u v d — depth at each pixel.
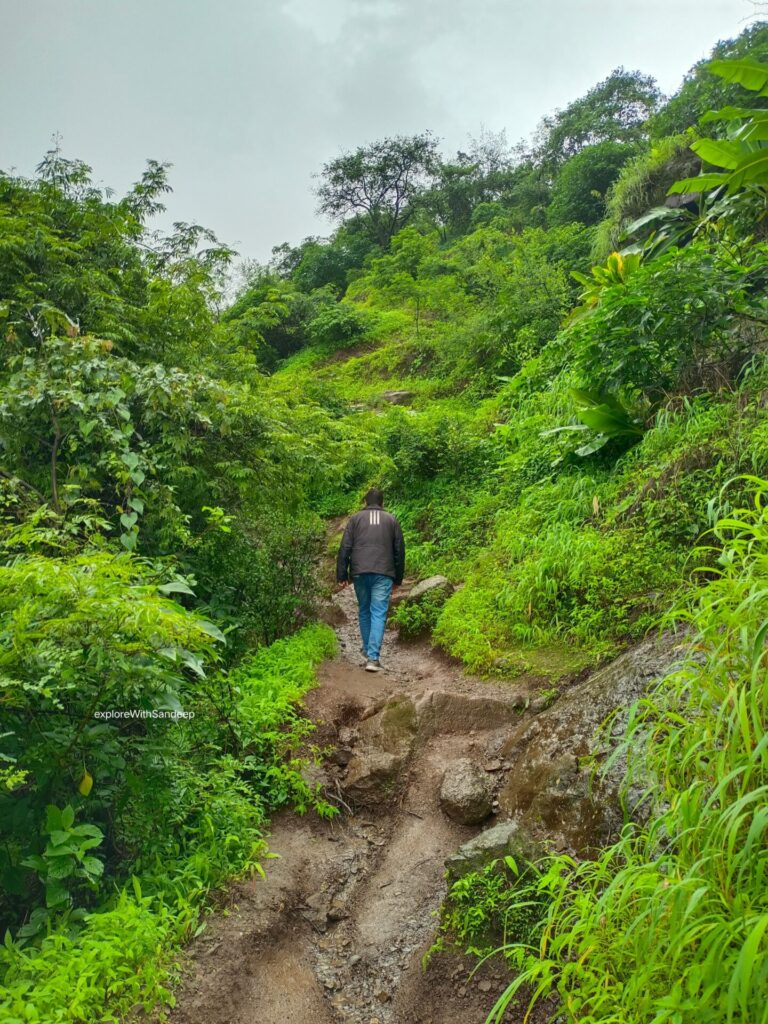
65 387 4.72
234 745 4.21
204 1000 2.73
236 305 27.55
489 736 4.52
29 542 3.37
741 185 6.33
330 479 7.05
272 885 3.46
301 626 6.45
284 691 4.92
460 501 9.77
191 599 5.65
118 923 2.70
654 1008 1.83
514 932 2.92
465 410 14.49
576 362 7.68
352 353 24.14
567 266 17.22
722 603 2.27
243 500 6.17
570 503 6.92
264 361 26.16
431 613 6.96
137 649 2.91
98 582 2.94
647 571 5.12
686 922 1.79
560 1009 2.16
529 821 3.42
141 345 6.59
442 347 18.34
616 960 2.10
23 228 6.28
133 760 3.30
